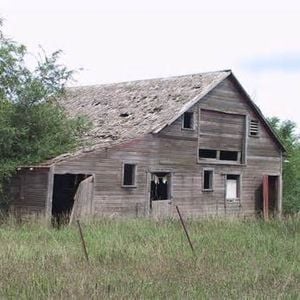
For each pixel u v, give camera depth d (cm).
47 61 2438
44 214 2195
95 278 1041
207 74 3033
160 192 2875
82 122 2561
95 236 1623
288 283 1068
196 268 1192
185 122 2889
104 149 2414
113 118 2847
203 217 2312
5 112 2189
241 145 3167
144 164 2603
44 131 2383
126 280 1030
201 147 2916
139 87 3138
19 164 2250
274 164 3369
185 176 2819
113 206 2453
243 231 1852
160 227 1870
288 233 1858
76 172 2298
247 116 3191
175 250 1413
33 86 2334
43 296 884
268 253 1455
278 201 3384
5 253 1279
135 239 1591
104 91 3259
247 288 1012
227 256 1370
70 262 1202
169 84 3048
